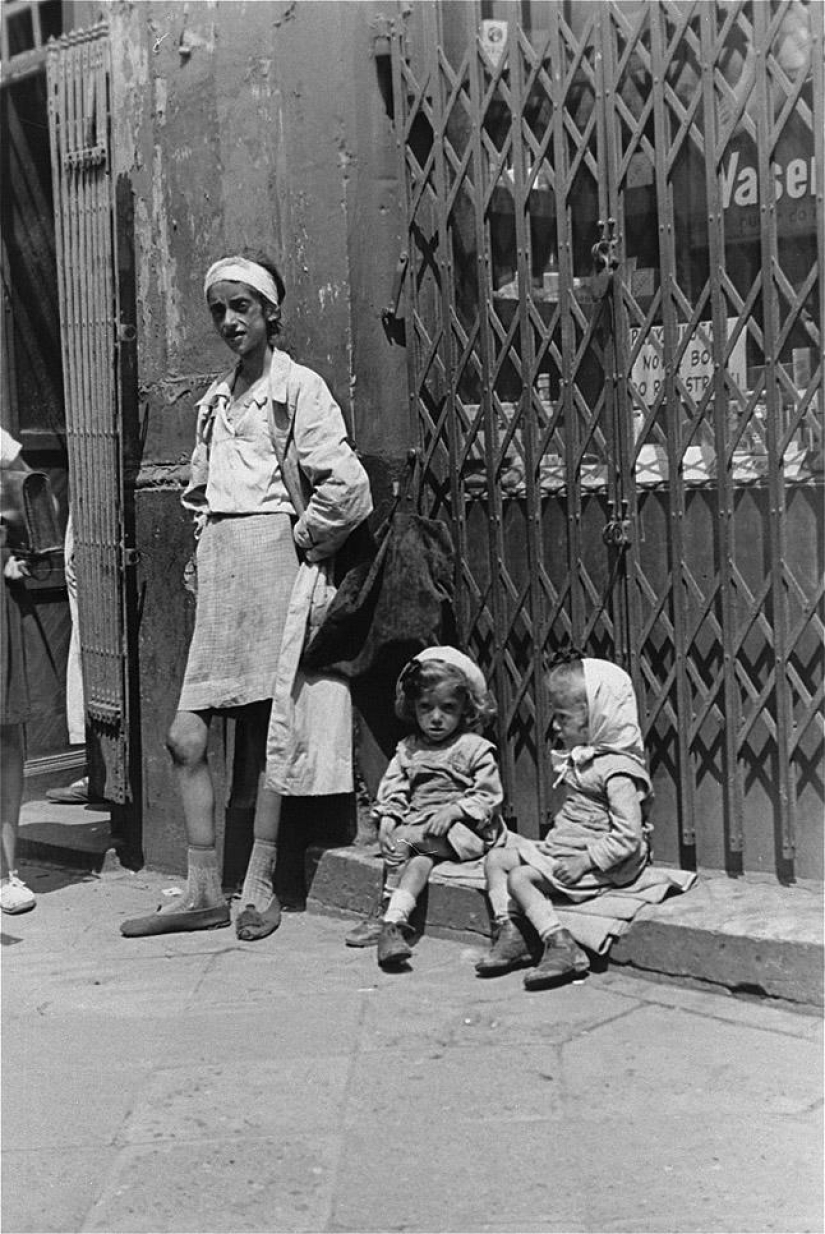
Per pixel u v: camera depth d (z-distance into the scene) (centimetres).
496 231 526
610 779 464
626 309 490
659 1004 433
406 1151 355
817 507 458
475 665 514
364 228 536
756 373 468
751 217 468
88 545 625
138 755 623
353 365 538
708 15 462
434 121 525
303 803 555
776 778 475
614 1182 336
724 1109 368
